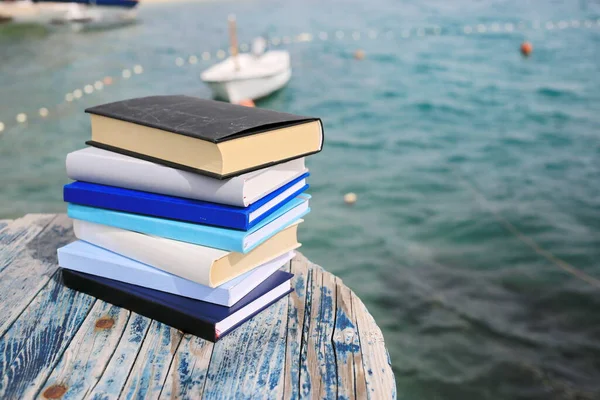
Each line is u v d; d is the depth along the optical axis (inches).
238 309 44.8
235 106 50.6
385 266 231.8
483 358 172.6
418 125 415.5
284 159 45.6
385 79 520.4
